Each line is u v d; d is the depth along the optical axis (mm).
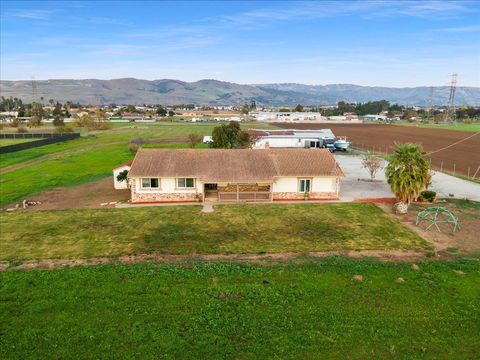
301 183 40156
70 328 17625
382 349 16188
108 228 31312
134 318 18375
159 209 36688
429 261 24906
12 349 16234
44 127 151625
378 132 132500
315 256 25812
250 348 16203
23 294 20516
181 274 22703
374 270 23312
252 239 28984
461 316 18547
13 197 42000
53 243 28062
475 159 69812
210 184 42156
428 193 39000
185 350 16109
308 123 185625
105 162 65750
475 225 31938
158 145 86875
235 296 20312
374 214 35031
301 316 18484
